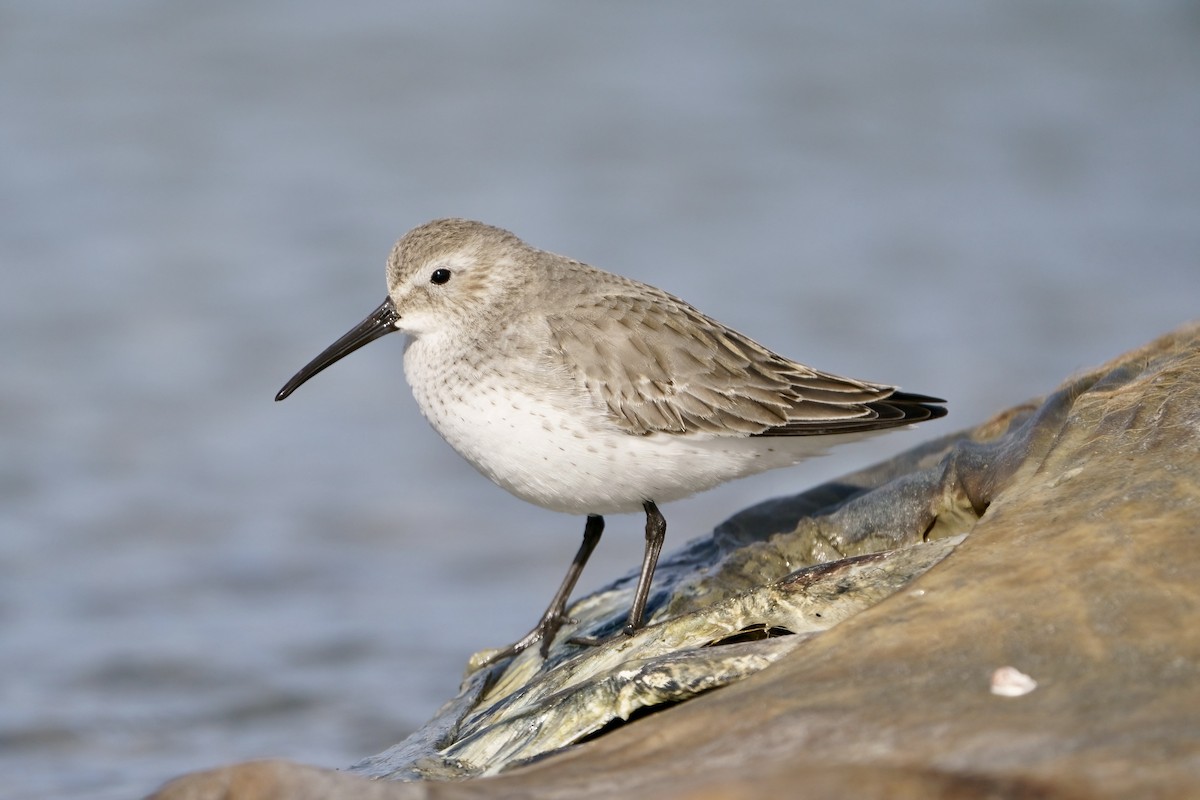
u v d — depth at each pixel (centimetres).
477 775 664
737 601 711
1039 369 1667
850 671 548
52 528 1423
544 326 855
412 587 1312
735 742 521
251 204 2119
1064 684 512
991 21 2856
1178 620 534
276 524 1442
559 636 892
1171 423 673
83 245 1992
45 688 1120
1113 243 2034
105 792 947
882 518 815
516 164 2280
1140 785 442
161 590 1309
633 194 2180
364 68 2603
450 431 880
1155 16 2845
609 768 523
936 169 2286
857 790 459
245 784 510
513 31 2767
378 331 924
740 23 2842
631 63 2656
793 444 876
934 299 1869
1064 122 2452
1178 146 2353
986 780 455
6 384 1686
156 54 2617
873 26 2817
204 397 1681
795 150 2352
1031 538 608
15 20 2708
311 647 1199
